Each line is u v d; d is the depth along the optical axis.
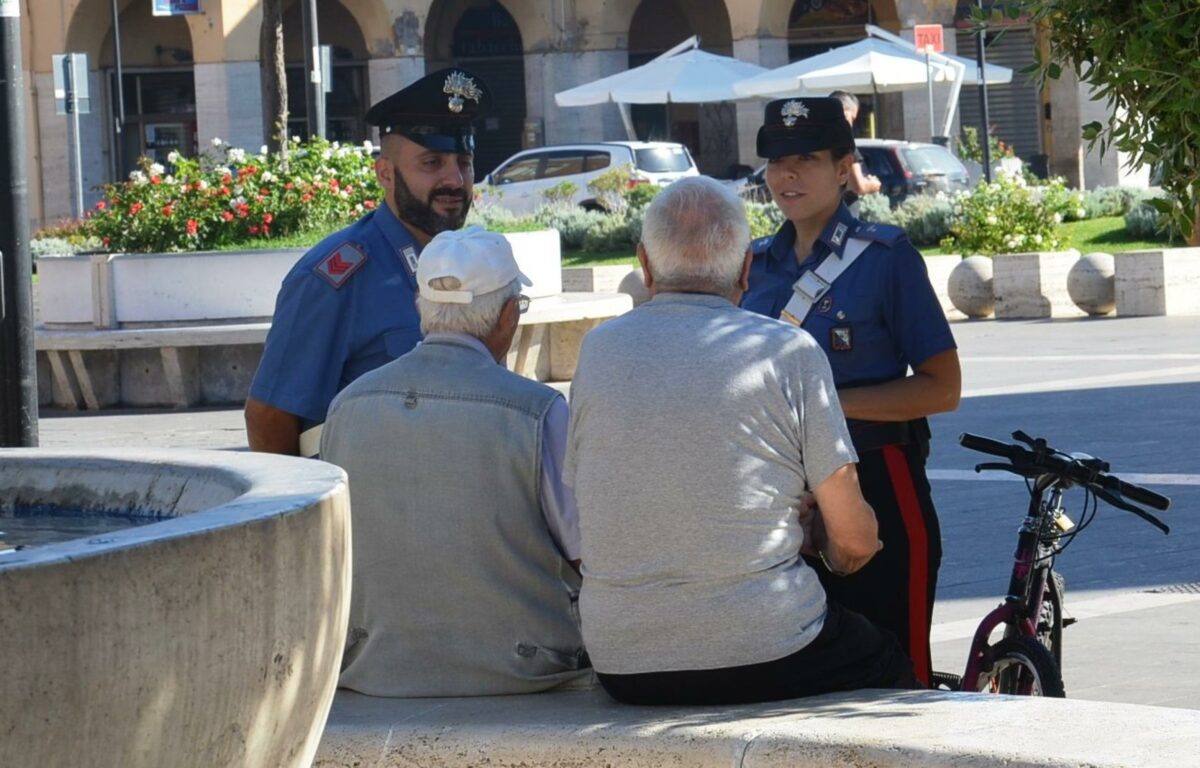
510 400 5.04
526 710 4.84
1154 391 16.64
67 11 48.12
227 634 3.28
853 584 6.03
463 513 5.01
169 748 3.21
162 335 18.55
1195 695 7.54
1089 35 5.23
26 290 8.92
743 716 4.60
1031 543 5.83
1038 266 25.17
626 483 4.68
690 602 4.66
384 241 5.95
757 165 46.09
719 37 51.78
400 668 5.09
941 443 14.50
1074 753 4.09
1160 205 5.34
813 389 4.73
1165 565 10.02
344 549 3.70
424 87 5.91
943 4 44.72
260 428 5.86
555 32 49.25
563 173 38.59
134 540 3.13
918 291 6.04
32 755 3.01
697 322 4.74
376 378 5.16
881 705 4.64
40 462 4.47
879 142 34.81
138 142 50.34
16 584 2.96
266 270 18.73
